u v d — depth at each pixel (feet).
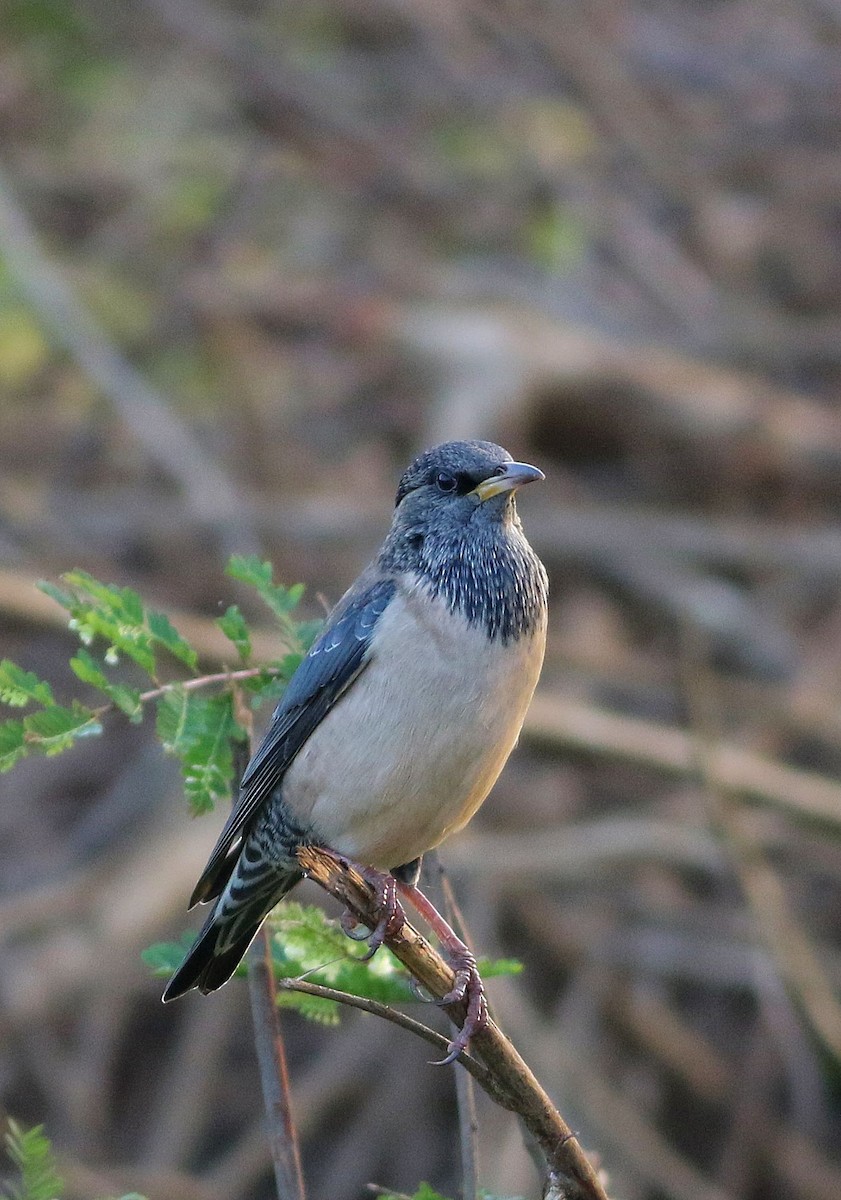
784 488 52.75
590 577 50.31
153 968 22.18
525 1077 17.17
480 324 52.70
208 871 21.04
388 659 20.72
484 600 20.93
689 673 40.68
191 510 46.42
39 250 50.42
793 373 56.13
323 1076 41.42
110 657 18.25
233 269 54.13
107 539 47.39
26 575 44.52
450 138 57.00
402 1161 40.29
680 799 46.24
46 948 40.81
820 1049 41.27
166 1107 40.93
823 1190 41.24
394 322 53.16
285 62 57.16
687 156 57.31
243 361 52.65
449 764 20.72
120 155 55.36
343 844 21.25
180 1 57.11
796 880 46.06
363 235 56.08
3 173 53.16
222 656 37.35
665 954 43.91
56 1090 40.14
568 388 52.19
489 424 50.85
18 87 55.67
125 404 47.93
